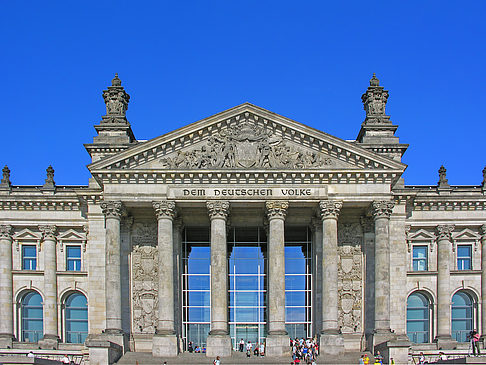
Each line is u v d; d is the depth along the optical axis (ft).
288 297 333.62
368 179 304.50
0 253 344.49
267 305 329.72
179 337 313.73
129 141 344.28
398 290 317.63
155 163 305.32
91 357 271.49
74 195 344.49
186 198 302.66
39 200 344.08
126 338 305.73
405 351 273.33
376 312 295.69
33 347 330.34
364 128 342.85
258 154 305.53
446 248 342.23
